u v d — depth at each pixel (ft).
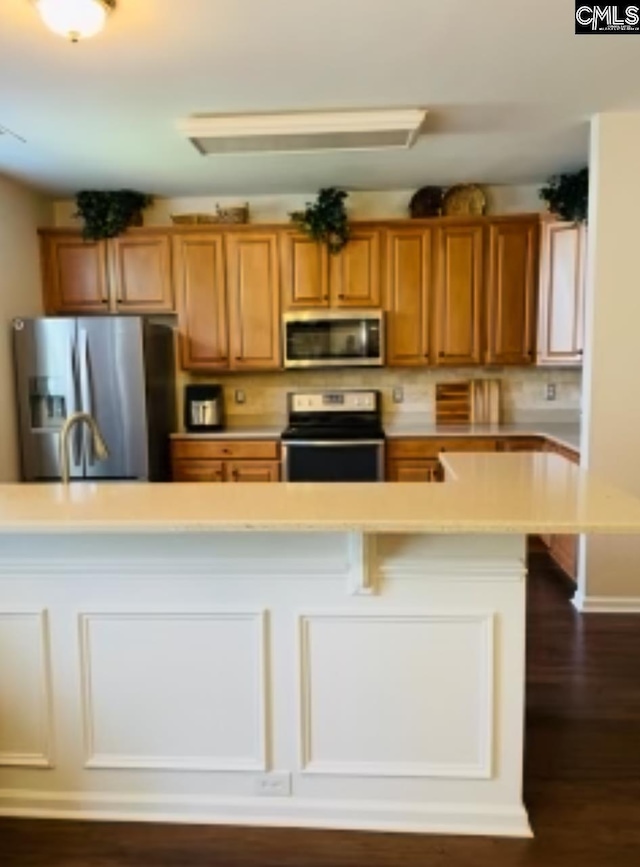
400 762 6.45
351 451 14.34
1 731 6.66
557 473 7.72
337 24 7.34
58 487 7.30
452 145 11.87
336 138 10.56
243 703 6.49
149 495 6.75
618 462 11.16
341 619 6.31
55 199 15.64
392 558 6.23
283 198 15.65
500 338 14.85
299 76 8.73
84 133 10.88
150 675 6.52
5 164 12.66
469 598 6.23
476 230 14.60
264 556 6.31
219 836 6.37
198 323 15.19
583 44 7.91
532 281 14.62
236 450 14.69
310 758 6.50
